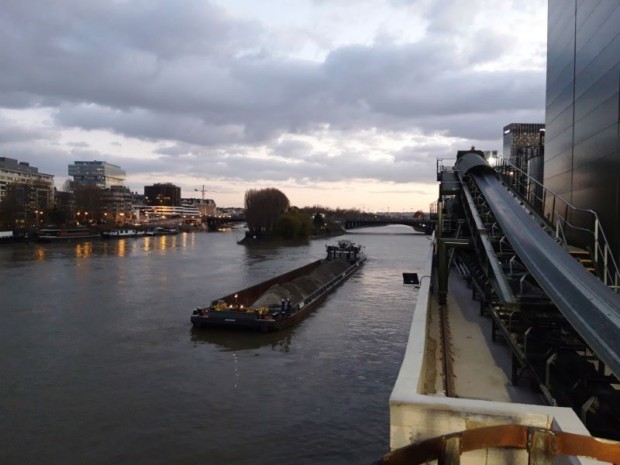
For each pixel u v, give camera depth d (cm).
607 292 1005
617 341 790
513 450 612
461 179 2459
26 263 7469
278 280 5203
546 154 2017
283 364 2683
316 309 4275
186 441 1798
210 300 4481
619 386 912
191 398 2184
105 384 2347
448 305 1791
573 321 894
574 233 1628
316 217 18775
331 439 1820
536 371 921
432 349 1267
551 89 1934
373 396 2220
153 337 3200
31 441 1794
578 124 1588
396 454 573
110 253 9631
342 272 6556
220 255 9656
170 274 6425
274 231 15050
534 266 1200
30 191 16525
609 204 1316
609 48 1316
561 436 541
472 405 640
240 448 1753
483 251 1574
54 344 3011
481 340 1355
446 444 560
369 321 3797
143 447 1756
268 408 2080
